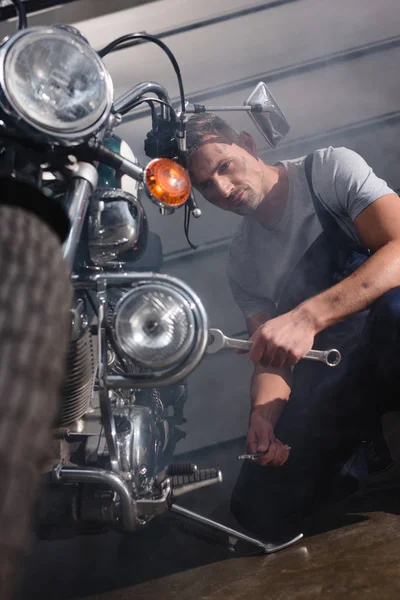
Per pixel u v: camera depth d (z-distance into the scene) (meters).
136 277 1.12
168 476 1.27
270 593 1.26
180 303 1.08
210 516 1.84
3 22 2.17
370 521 1.53
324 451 1.58
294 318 1.36
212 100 2.34
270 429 1.56
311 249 1.65
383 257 1.43
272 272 1.76
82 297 1.17
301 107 2.39
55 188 1.16
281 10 2.33
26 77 0.99
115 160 1.11
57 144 1.03
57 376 0.65
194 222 2.38
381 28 2.40
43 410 0.61
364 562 1.31
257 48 2.33
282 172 1.71
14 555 0.53
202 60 2.31
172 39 2.28
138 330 1.08
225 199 1.67
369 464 1.72
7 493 0.54
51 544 1.74
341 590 1.21
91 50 1.02
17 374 0.61
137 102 1.36
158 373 1.10
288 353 1.32
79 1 2.18
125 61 2.27
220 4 2.28
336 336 1.65
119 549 1.61
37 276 0.71
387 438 1.88
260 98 1.65
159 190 1.11
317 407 1.57
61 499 1.22
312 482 1.58
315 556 1.40
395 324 1.38
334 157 1.64
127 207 1.17
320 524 1.58
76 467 1.17
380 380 1.47
